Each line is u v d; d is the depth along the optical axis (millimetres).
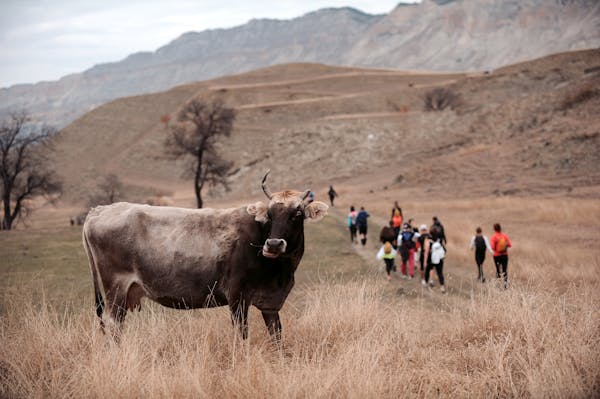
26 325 6734
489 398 5375
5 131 50344
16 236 26422
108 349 6207
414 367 6285
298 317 8000
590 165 42250
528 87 113938
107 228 7020
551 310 7266
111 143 141000
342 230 26094
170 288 6969
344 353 6215
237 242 6848
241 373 5543
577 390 5176
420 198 45062
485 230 24328
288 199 6621
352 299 8156
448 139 72312
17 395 5348
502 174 46906
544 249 17266
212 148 65812
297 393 5285
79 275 14680
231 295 6836
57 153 134500
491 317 7355
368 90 178625
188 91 183500
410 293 12047
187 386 5281
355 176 72188
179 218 7094
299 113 139250
